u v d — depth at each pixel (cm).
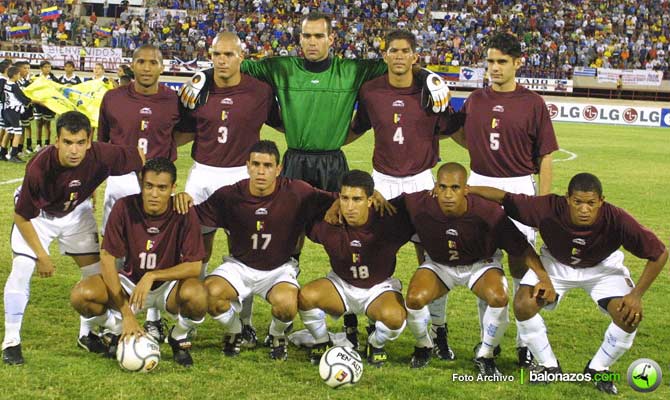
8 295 546
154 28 4078
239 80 664
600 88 3797
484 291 568
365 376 552
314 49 664
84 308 559
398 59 642
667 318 728
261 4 4378
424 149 666
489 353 568
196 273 560
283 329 586
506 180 652
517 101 645
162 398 492
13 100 1573
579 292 809
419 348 583
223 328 594
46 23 4044
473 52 4109
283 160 706
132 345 529
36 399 483
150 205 543
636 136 2889
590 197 518
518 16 4353
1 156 1606
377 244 573
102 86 1670
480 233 565
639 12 4456
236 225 586
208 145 669
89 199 604
